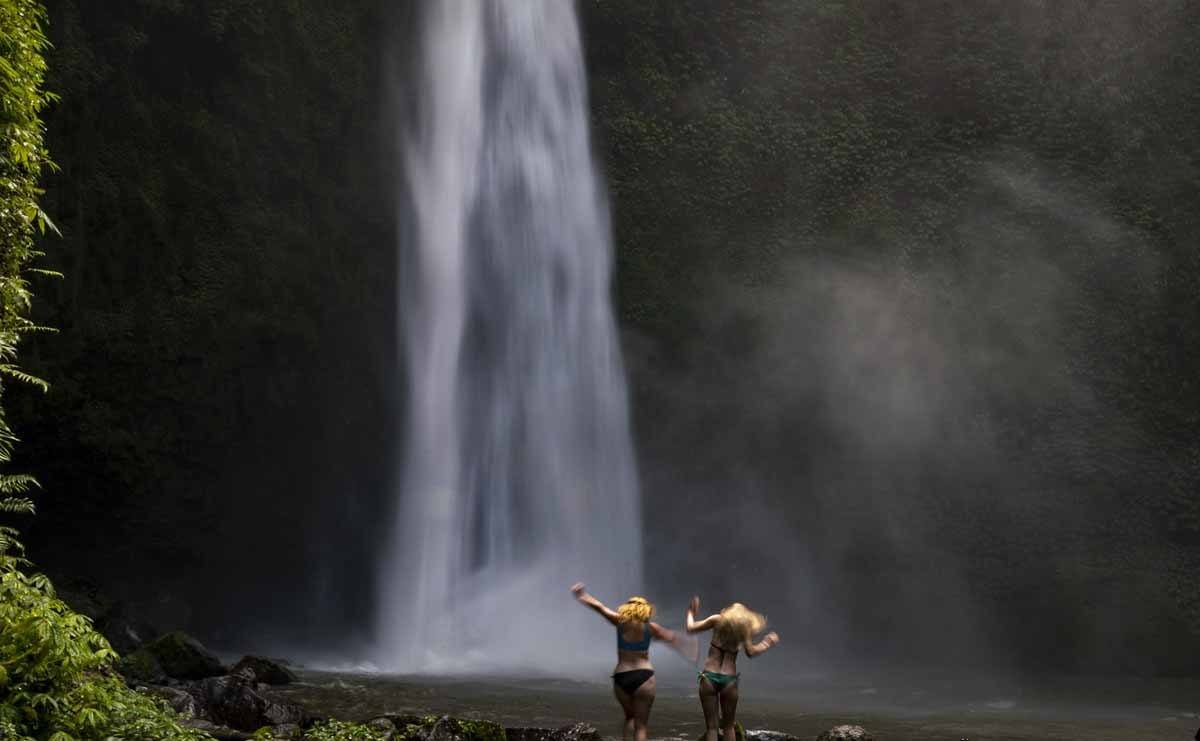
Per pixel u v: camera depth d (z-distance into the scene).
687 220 28.09
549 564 26.77
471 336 26.72
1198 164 27.77
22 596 7.54
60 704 7.29
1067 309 26.78
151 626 18.78
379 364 24.98
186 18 21.62
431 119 26.52
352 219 24.70
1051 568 24.56
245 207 22.52
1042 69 29.06
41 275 18.78
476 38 27.41
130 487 20.66
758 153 28.50
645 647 7.85
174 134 21.66
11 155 9.34
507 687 17.58
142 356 20.44
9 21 9.13
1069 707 17.92
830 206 28.19
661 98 28.89
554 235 28.09
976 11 29.66
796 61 29.45
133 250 20.62
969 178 28.16
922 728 14.46
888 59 29.50
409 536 25.39
